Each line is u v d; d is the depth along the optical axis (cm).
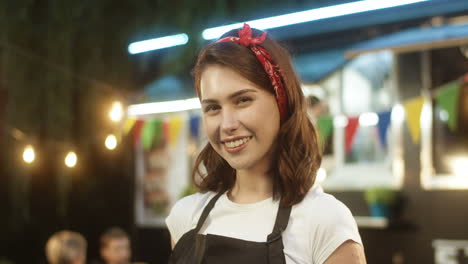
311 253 100
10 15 530
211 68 105
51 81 534
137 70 604
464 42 378
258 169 110
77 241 429
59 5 536
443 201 469
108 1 555
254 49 104
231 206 110
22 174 559
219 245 103
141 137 484
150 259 615
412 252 478
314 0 518
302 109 109
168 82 601
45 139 543
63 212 583
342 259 99
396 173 485
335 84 511
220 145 106
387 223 473
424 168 476
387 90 491
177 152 601
